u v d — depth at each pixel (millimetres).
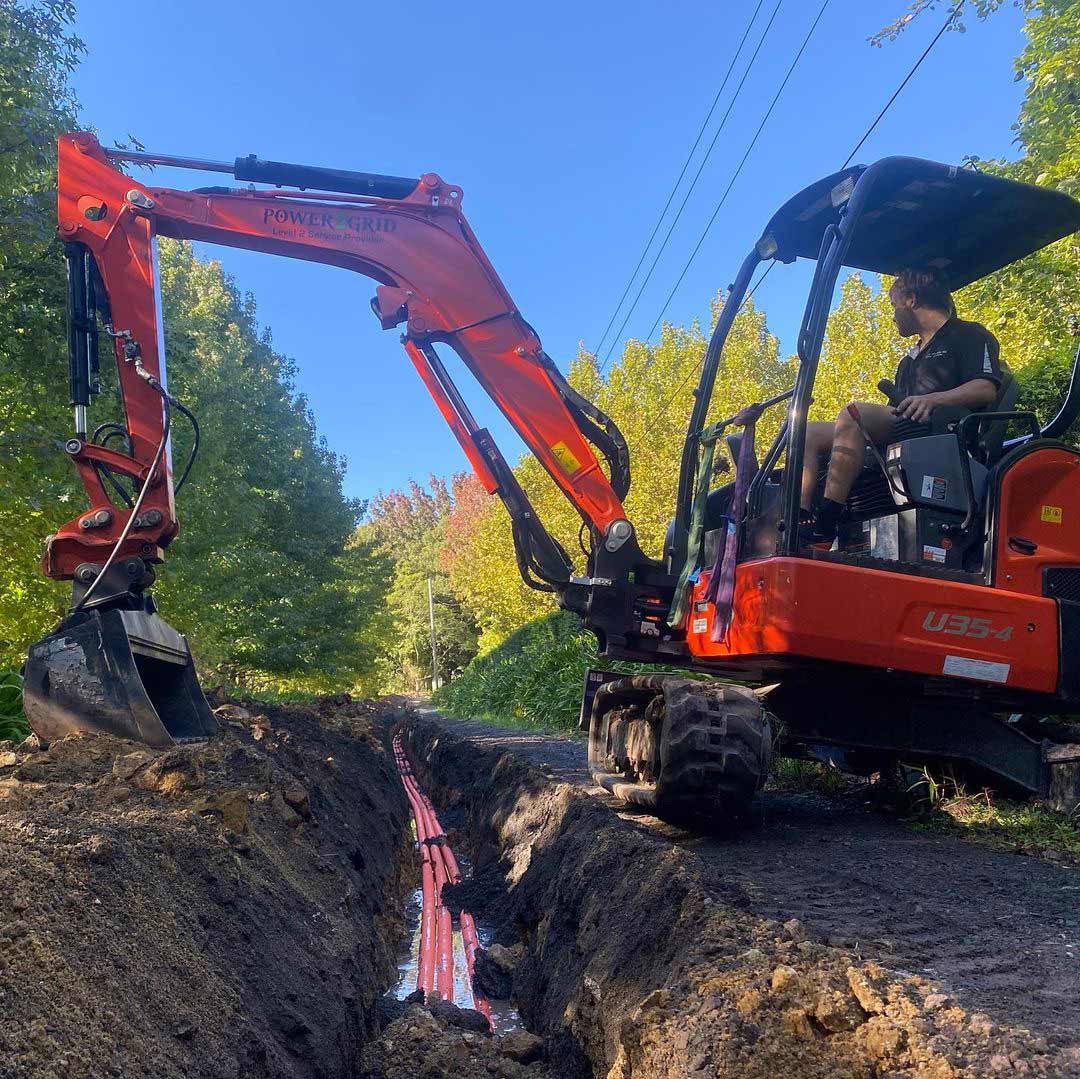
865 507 6258
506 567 38344
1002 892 4453
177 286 23203
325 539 30906
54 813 3506
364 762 11453
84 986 2500
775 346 32219
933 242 6648
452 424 7059
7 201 10844
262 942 3738
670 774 5586
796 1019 2756
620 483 7285
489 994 6000
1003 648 5539
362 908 6004
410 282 7004
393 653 80625
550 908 6027
